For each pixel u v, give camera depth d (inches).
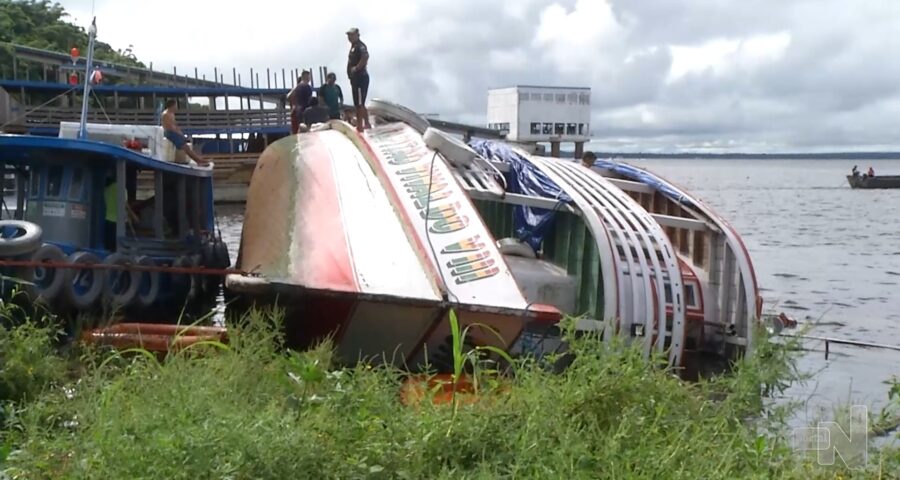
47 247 483.2
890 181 3120.1
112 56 1895.9
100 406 262.4
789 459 248.2
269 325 379.6
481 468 226.1
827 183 3937.0
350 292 394.9
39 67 1720.0
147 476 209.0
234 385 284.7
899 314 692.1
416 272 407.5
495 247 418.9
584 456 229.9
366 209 457.7
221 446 216.1
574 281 457.4
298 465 216.2
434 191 457.1
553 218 479.5
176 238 653.3
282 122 1673.2
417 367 414.0
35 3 1971.0
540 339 398.6
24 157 555.2
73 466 224.4
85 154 548.4
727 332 504.7
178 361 302.2
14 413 284.7
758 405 295.1
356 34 623.5
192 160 722.2
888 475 246.4
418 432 239.1
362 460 224.2
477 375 287.1
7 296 455.8
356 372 291.3
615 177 590.2
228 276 450.9
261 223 525.3
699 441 247.3
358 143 523.8
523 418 251.8
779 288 824.3
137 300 554.3
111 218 592.1
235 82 1784.0
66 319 495.2
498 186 482.9
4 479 228.1
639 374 275.9
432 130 494.6
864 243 1257.4
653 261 444.1
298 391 280.7
